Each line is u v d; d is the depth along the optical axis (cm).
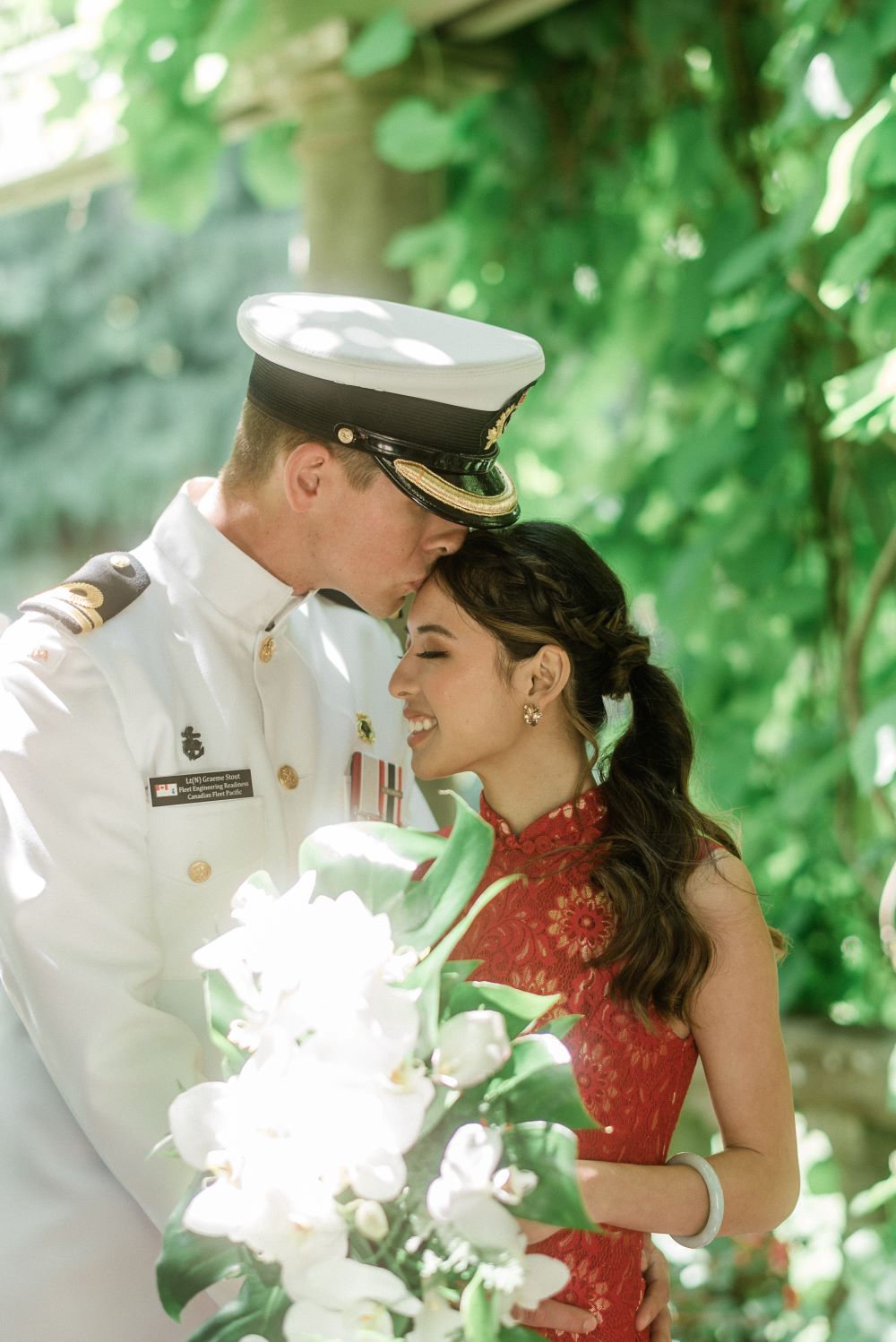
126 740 191
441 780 277
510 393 192
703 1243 165
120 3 339
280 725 208
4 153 414
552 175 381
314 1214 131
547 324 394
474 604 180
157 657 197
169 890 193
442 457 187
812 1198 367
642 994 169
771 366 346
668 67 361
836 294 303
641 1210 161
